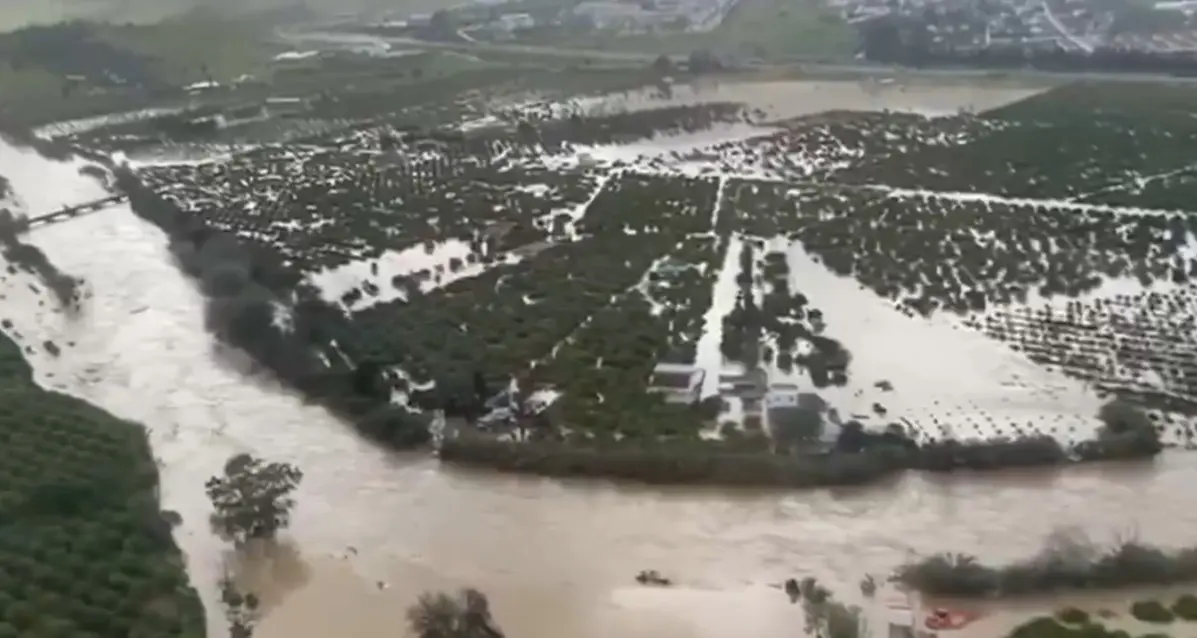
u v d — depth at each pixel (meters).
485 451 115.94
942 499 110.44
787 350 132.12
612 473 113.50
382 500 112.62
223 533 107.75
